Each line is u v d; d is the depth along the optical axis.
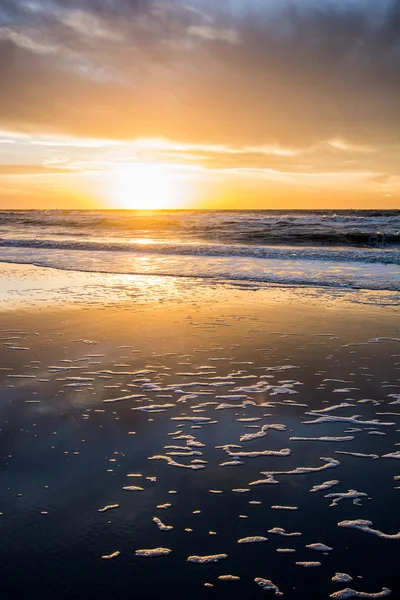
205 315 8.86
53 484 3.38
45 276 13.98
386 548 2.73
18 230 35.22
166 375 5.68
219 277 13.66
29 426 4.30
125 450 3.87
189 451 3.87
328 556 2.68
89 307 9.57
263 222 37.16
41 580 2.52
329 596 2.41
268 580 2.52
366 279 12.83
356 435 4.13
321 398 4.97
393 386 5.27
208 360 6.24
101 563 2.64
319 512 3.06
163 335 7.44
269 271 14.53
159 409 4.69
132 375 5.66
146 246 21.56
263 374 5.71
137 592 2.44
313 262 16.59
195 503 3.17
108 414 4.56
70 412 4.60
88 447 3.91
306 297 10.66
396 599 2.39
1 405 4.77
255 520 3.00
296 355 6.44
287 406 4.78
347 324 8.14
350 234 26.16
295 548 2.75
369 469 3.57
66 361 6.18
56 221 42.88
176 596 2.42
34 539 2.82
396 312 9.04
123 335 7.45
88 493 3.27
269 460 3.72
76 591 2.45
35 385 5.32
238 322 8.31
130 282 12.86
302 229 31.47
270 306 9.69
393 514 3.03
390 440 4.02
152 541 2.81
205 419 4.47
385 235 25.17
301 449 3.90
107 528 2.92
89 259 17.88
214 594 2.43
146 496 3.24
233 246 21.28
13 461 3.69
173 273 14.45
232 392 5.15
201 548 2.75
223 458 3.76
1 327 7.96
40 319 8.52
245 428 4.29
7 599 2.40
